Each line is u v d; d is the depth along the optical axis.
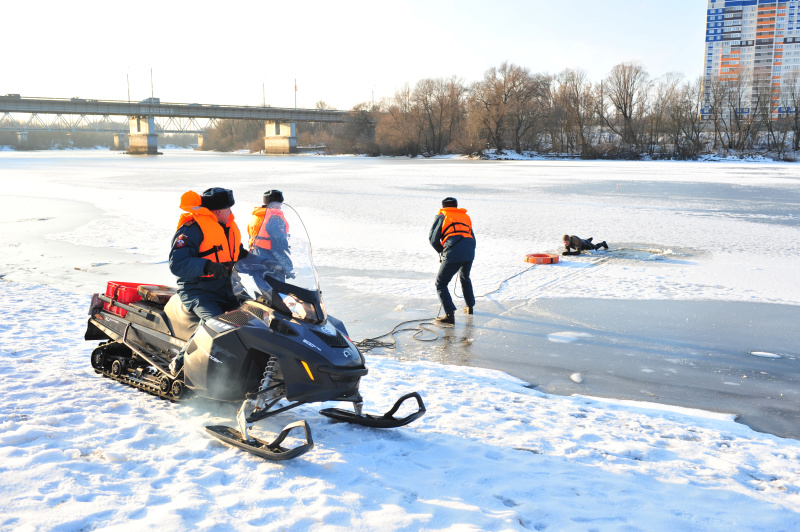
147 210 21.80
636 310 9.09
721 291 10.28
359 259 13.15
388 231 17.42
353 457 3.82
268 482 3.45
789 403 5.67
